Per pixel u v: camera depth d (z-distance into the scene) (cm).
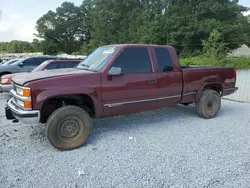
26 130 479
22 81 363
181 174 305
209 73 554
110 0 4097
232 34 2875
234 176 300
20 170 313
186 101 529
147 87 453
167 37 3064
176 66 499
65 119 376
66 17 6134
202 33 2889
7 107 409
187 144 404
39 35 6156
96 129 484
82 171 311
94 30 4891
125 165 329
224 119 568
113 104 421
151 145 399
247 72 948
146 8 3859
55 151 376
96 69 421
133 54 447
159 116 589
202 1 3128
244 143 410
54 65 869
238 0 3272
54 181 288
